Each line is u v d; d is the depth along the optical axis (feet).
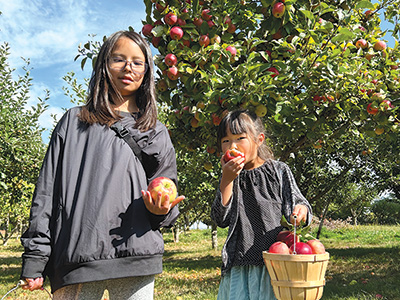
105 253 4.98
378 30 15.98
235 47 12.97
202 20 12.85
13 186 32.30
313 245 6.39
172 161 6.17
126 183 5.41
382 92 13.69
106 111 5.80
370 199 53.06
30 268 4.87
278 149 17.46
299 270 5.54
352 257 35.96
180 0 12.67
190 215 88.48
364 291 17.06
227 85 11.52
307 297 5.58
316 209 38.47
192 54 12.31
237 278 6.89
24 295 20.42
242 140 7.10
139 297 5.22
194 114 13.92
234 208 7.15
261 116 11.47
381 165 34.91
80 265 4.89
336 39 11.87
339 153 31.81
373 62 15.19
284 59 13.78
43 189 5.25
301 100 13.43
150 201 5.21
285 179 7.34
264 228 6.89
